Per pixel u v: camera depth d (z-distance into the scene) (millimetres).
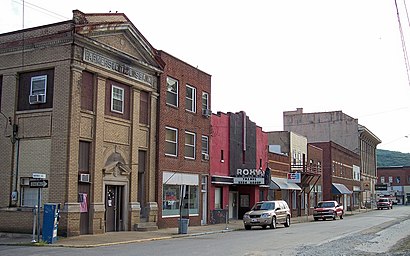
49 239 19688
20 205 23375
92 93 24328
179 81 31969
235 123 39625
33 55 23750
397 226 34062
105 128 24906
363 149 90625
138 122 27641
